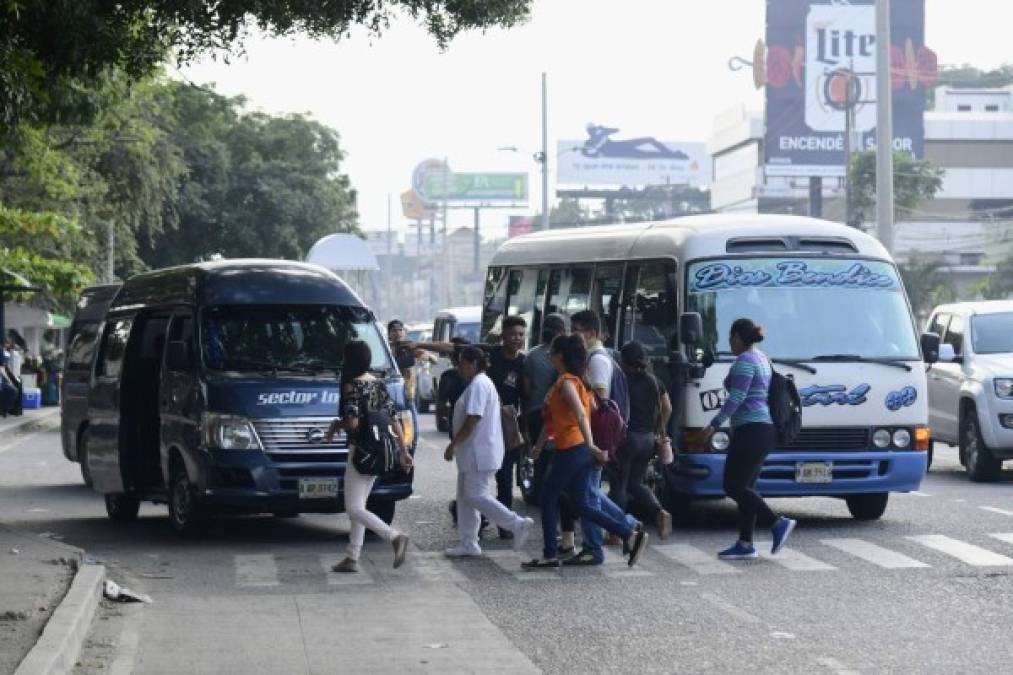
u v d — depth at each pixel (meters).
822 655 13.48
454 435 19.83
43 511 26.91
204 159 89.88
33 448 44.03
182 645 14.30
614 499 20.12
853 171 120.38
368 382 18.84
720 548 20.62
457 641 14.35
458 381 21.19
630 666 13.11
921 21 138.25
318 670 13.12
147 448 24.28
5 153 48.38
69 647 13.49
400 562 18.80
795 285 22.86
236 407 21.20
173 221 66.88
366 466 18.66
